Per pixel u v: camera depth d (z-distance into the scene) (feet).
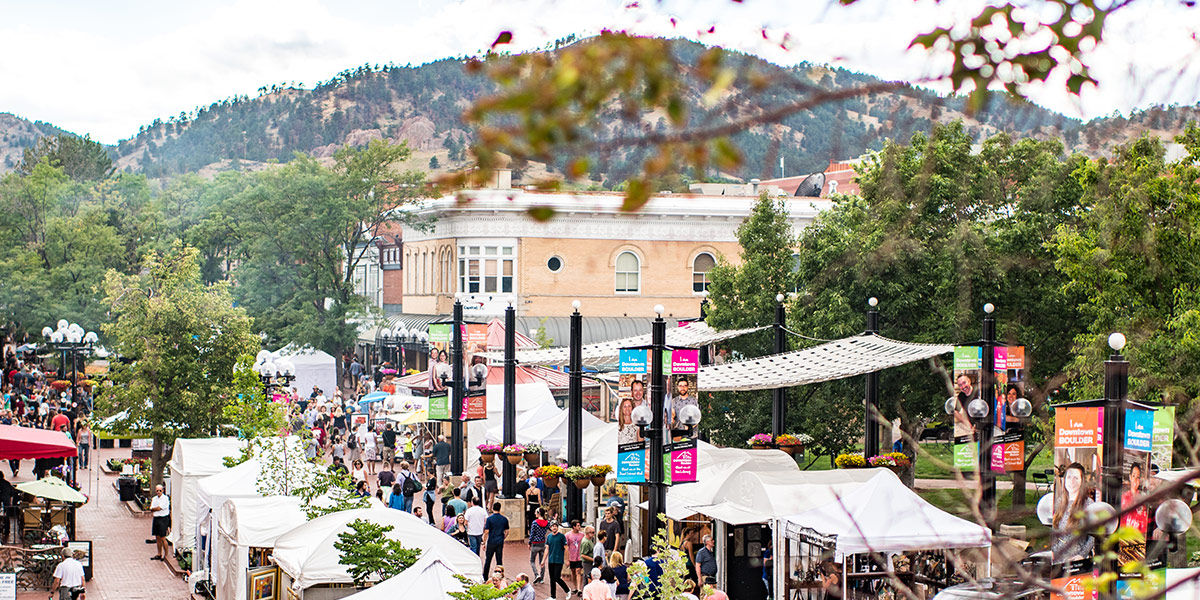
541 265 199.41
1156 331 69.72
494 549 81.87
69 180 257.34
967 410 71.67
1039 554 26.73
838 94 8.84
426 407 136.87
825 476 74.28
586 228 200.64
